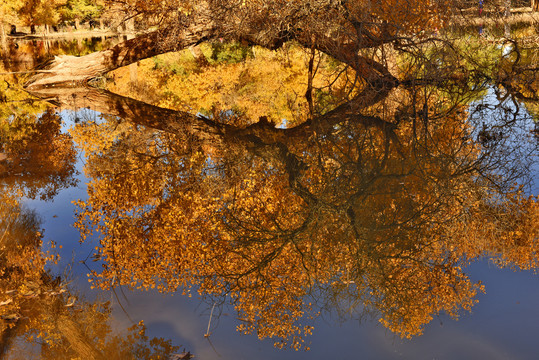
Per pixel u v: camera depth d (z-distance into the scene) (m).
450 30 12.11
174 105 12.41
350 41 11.75
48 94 14.17
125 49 14.45
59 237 5.32
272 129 9.73
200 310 3.89
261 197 6.43
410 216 5.75
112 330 3.50
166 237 5.43
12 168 7.75
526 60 14.34
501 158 7.59
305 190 6.54
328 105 11.59
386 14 11.09
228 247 5.25
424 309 3.92
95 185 7.02
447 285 4.31
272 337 3.50
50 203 6.30
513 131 8.96
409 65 12.20
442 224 5.57
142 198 6.57
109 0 15.27
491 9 13.73
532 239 5.25
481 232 5.41
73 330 3.49
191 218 5.93
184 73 17.50
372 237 5.33
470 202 6.08
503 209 5.88
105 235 5.43
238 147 8.36
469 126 9.33
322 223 5.65
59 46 29.38
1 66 20.77
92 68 14.83
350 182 6.69
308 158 7.71
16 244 5.11
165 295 4.14
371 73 11.52
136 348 3.23
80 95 13.97
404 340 3.42
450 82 12.33
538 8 19.36
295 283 4.52
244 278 4.60
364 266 4.79
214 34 13.26
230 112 11.55
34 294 4.07
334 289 4.40
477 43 14.35
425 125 9.38
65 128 10.20
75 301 3.97
